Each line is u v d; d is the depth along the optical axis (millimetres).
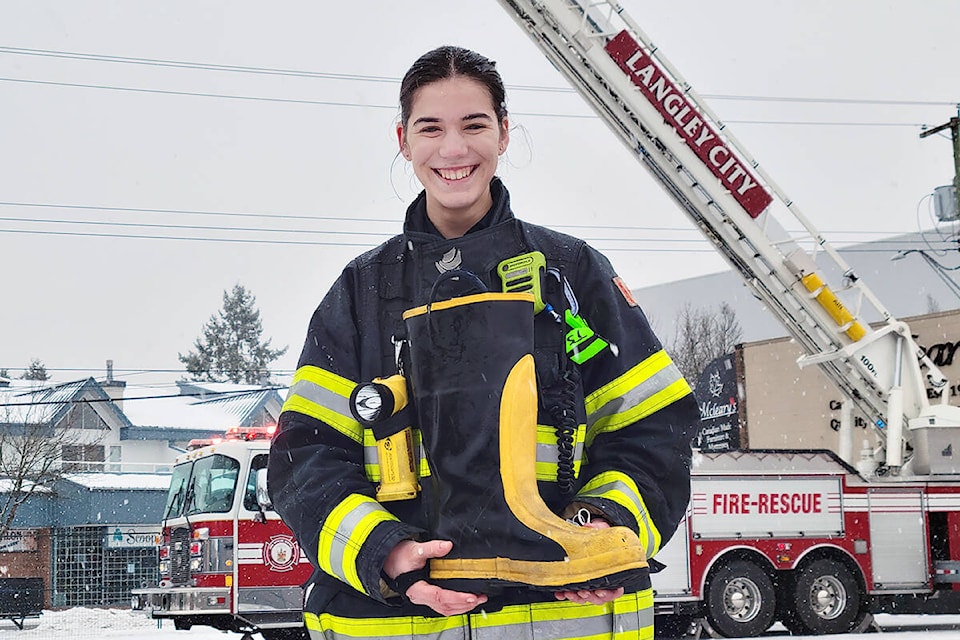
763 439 18562
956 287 30031
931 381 13312
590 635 1901
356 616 1925
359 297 2086
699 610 11727
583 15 11734
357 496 1895
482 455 1815
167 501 12352
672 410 1998
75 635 18375
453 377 1850
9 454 32406
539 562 1756
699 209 12438
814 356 13031
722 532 11828
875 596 12453
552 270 2002
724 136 12281
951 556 12641
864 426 17344
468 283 1928
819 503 12297
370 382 1914
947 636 11664
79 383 39438
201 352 72750
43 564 31562
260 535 11422
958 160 20719
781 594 12219
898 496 12609
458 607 1785
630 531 1759
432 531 1869
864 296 13391
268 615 11320
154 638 15922
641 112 12039
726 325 40125
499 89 2082
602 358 2002
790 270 12555
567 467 1909
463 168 2035
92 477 33750
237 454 11555
